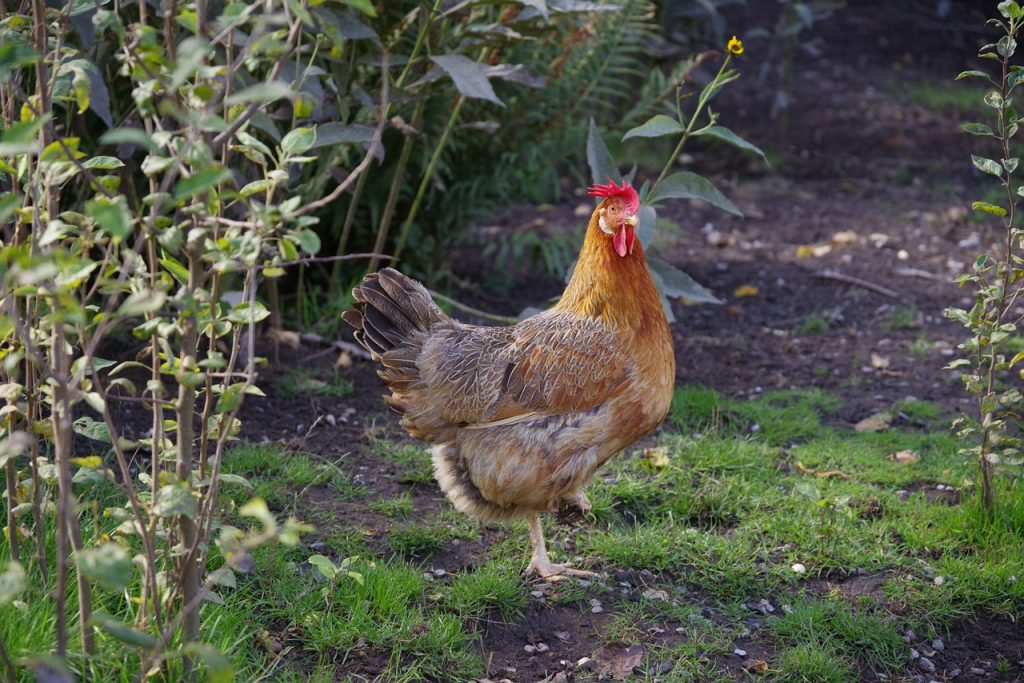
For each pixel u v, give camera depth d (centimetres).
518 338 398
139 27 241
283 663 347
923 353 667
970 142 1117
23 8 344
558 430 388
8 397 294
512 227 857
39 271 212
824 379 635
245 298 329
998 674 376
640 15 760
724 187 1008
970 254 842
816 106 1233
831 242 873
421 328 408
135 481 437
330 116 559
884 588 418
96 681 294
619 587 418
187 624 294
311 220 262
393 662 354
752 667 369
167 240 249
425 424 400
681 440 530
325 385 580
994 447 438
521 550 439
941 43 1425
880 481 503
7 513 353
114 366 555
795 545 447
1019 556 428
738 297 771
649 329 396
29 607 316
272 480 470
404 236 650
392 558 417
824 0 1185
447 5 578
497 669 364
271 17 232
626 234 388
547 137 719
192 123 235
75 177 486
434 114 648
